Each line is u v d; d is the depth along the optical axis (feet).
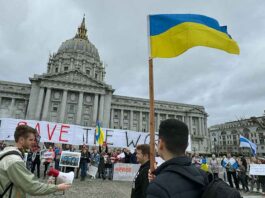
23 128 11.55
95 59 346.74
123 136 71.92
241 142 63.41
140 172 14.61
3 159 9.89
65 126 64.39
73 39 358.64
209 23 17.60
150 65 16.29
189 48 16.61
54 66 328.90
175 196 6.27
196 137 336.29
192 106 357.00
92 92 270.46
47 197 34.81
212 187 6.52
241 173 52.85
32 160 59.00
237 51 17.39
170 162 7.34
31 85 264.31
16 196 9.83
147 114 322.75
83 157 56.80
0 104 263.29
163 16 17.54
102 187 47.19
